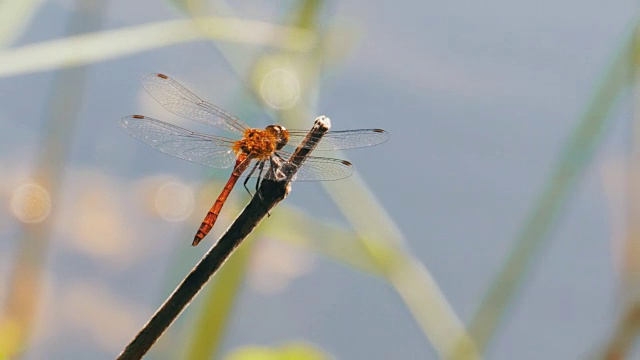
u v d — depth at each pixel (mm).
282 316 2197
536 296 2223
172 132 2051
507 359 2193
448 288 2211
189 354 2045
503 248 2229
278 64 2066
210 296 2047
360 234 2068
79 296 2182
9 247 2164
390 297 2217
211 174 2092
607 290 2223
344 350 2188
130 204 2234
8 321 2109
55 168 2129
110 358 2158
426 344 2195
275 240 2229
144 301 2191
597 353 2049
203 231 2043
